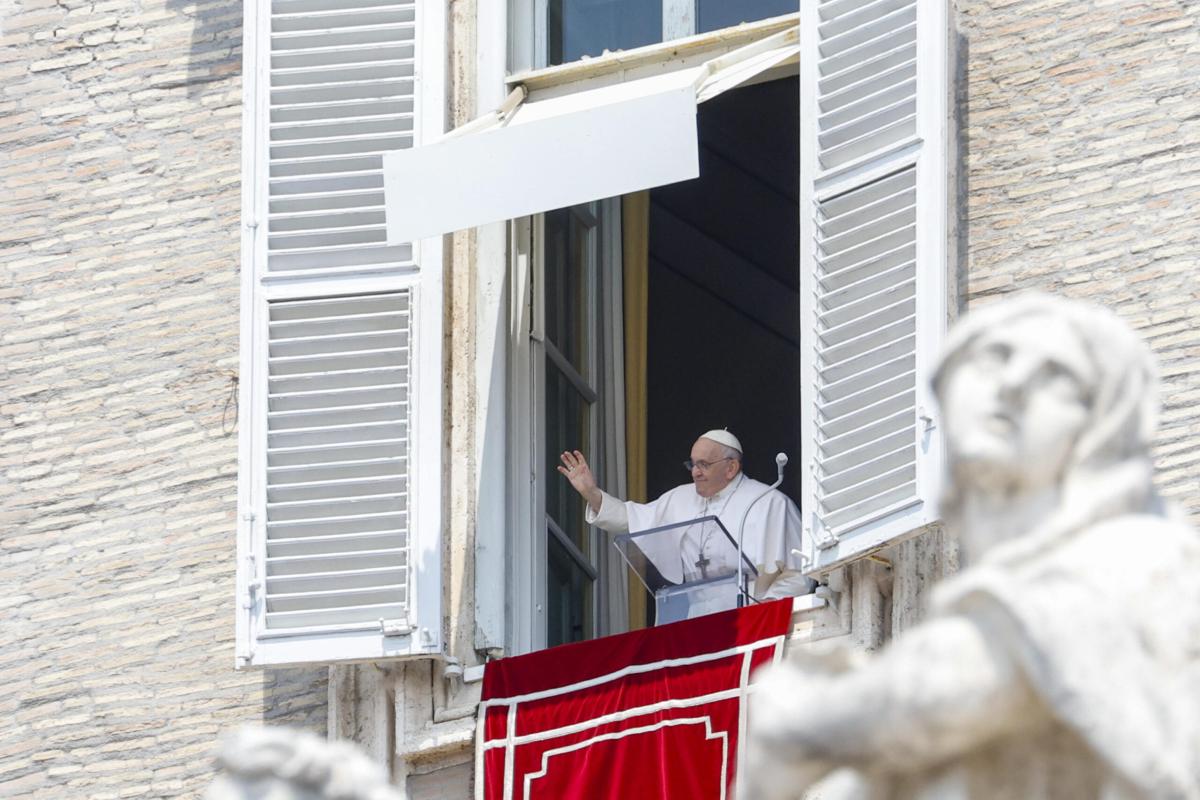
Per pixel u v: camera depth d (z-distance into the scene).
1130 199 38.56
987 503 12.62
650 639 38.44
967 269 38.97
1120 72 39.25
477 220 39.59
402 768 39.47
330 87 42.25
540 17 42.72
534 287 42.19
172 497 42.69
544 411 41.81
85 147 44.91
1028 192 39.06
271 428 40.81
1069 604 11.95
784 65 43.41
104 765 41.56
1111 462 12.52
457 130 41.16
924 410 37.19
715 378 61.94
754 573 39.50
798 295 62.09
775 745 12.18
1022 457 12.51
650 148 39.38
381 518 40.16
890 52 39.09
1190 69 38.97
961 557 36.97
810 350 38.44
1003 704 11.99
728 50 41.47
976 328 12.79
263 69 42.47
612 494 44.19
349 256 41.50
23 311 44.31
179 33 45.06
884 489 37.34
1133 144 38.81
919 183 38.25
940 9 38.94
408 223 39.69
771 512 41.59
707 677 37.72
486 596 40.41
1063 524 12.37
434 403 40.56
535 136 39.75
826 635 37.50
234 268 43.59
